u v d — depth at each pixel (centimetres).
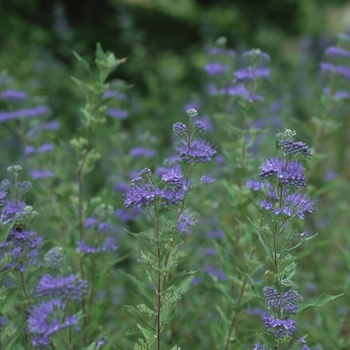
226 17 506
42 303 109
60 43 363
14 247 109
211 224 148
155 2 494
